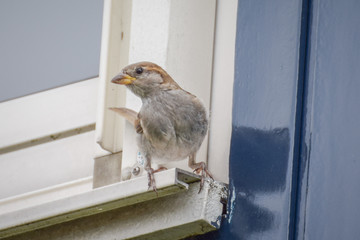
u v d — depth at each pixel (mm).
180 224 5051
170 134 5590
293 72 5113
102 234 5473
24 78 7676
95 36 7535
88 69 7355
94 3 7707
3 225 5715
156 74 5762
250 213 5008
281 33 5277
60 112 7199
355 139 4750
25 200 6938
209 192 5051
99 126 6301
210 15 6004
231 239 5035
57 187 6797
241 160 5199
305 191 4832
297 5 5230
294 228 4801
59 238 5727
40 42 7812
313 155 4879
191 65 5863
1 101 7648
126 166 5977
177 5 5988
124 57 6582
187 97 5609
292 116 5020
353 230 4594
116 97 6469
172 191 4996
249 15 5512
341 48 4984
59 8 7887
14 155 7301
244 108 5316
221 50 5910
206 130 5555
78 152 6957
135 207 5348
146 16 6129
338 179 4734
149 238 5344
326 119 4898
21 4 8062
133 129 6039
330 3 5113
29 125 7309
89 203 5258
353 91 4852
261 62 5328
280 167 4965
